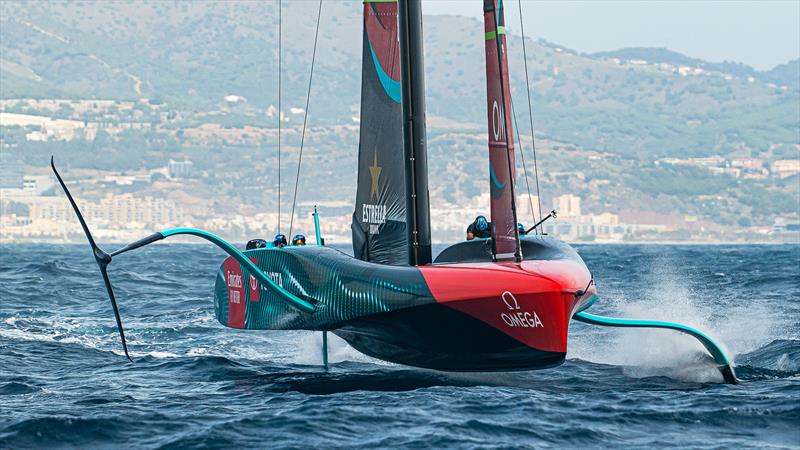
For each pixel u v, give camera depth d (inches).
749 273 4667.8
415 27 1525.6
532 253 1627.7
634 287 3545.8
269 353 1813.5
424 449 1079.0
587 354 1733.5
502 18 1521.9
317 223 1829.5
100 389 1448.1
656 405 1275.8
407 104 1521.9
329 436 1133.7
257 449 1085.1
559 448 1087.6
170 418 1224.8
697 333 1499.8
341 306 1432.1
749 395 1325.0
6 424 1184.8
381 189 1688.0
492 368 1409.9
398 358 1497.3
